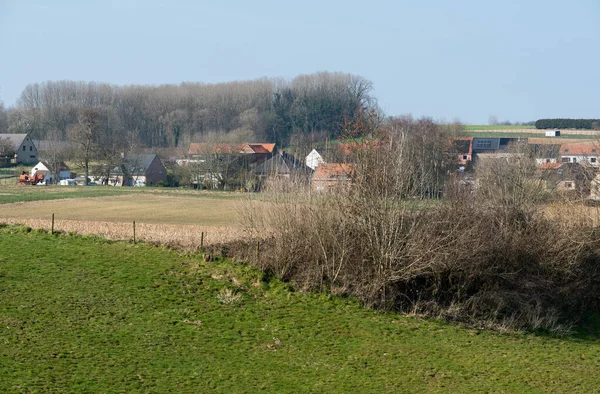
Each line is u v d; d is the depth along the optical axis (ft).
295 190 157.07
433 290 143.23
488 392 101.50
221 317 122.52
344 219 147.33
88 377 92.12
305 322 125.18
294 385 97.30
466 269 145.79
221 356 105.70
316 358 109.40
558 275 159.22
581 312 153.69
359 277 144.25
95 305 119.85
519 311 144.97
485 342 126.93
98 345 103.81
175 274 139.13
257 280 140.77
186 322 118.01
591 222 178.29
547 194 205.26
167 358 102.27
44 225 179.63
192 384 94.17
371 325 127.95
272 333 118.11
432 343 122.52
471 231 146.92
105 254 148.77
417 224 144.36
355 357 111.55
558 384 107.96
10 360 94.43
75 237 161.38
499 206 175.42
